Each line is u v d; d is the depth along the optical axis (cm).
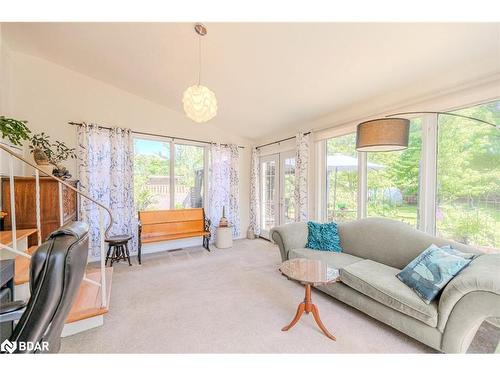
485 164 213
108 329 189
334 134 354
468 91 215
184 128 461
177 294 252
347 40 202
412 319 169
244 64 265
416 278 179
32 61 336
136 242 403
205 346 170
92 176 366
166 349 167
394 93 275
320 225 309
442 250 193
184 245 460
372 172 310
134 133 408
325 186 381
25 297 190
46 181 267
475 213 220
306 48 221
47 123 346
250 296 247
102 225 200
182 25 224
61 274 68
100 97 381
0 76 292
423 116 250
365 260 248
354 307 212
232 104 376
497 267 153
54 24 254
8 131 201
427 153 247
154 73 328
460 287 146
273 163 507
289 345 171
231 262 362
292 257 288
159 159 439
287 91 308
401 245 237
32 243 259
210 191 485
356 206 332
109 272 262
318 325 188
